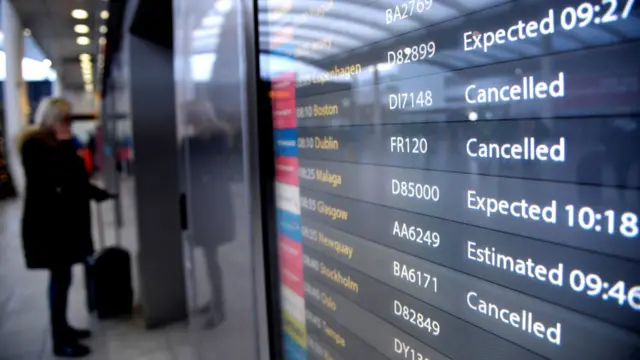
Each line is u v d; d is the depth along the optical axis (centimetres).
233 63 165
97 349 368
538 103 60
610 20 52
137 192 415
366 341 101
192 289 277
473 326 72
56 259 361
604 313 53
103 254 437
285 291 143
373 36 92
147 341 382
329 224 113
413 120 82
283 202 140
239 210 170
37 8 558
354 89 99
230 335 195
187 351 350
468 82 71
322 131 113
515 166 64
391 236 90
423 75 79
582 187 55
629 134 50
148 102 421
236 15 159
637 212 50
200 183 239
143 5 368
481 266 70
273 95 141
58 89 893
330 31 106
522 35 62
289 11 126
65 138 360
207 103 211
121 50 584
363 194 98
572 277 57
